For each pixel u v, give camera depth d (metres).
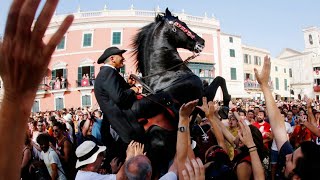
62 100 35.25
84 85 34.31
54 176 5.51
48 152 5.61
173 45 4.00
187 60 3.99
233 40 41.28
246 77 45.12
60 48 35.72
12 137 0.75
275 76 51.88
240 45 41.88
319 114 7.55
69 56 35.28
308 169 1.96
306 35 65.88
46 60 0.71
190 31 3.99
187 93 3.76
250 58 46.38
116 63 3.64
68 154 6.29
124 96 3.41
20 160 0.78
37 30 0.67
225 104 4.62
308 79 56.62
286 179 2.23
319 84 56.19
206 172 3.14
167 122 3.53
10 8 0.65
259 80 3.11
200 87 3.91
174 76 3.80
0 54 0.68
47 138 5.65
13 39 0.67
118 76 3.58
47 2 0.65
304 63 57.28
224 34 40.62
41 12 0.66
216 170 3.13
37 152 6.68
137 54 4.19
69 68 35.19
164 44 3.91
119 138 3.76
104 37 34.59
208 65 37.94
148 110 3.50
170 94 3.67
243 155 3.47
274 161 6.08
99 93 3.49
